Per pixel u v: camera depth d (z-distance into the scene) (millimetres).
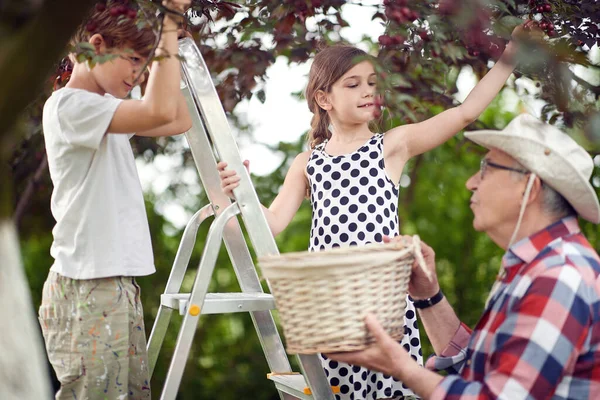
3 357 1596
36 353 1659
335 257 1952
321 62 3109
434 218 7250
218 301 2434
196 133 2861
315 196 3047
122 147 2598
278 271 1991
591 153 3387
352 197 2959
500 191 2078
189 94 2840
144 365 2553
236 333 7449
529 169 2021
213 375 7359
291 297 2006
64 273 2443
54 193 2543
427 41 2611
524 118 2107
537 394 1837
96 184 2461
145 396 2566
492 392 1859
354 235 2918
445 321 2410
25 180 4285
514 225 2088
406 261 2117
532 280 1938
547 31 2646
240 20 3061
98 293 2424
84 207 2455
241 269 2859
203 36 3170
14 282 1630
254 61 3225
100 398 2400
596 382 1907
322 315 1985
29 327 1651
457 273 7215
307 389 2502
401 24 2510
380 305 2025
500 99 6621
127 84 2535
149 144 4793
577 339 1870
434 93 3369
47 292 2512
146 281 6984
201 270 2389
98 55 2057
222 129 2516
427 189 7102
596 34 2869
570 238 2035
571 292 1884
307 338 2006
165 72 2244
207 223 7113
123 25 2426
